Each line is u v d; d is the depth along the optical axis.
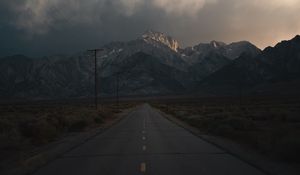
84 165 17.11
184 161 17.67
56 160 18.88
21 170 16.09
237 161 17.53
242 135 27.95
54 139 30.19
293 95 198.12
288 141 17.45
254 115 54.78
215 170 15.16
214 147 23.38
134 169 15.66
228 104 125.88
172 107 114.81
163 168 15.77
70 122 41.25
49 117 42.53
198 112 74.06
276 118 48.72
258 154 19.39
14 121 37.84
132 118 65.88
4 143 23.62
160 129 40.16
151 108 130.12
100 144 26.27
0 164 17.91
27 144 25.67
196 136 31.45
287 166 15.58
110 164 17.17
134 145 25.14
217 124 35.59
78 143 27.09
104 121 56.59
